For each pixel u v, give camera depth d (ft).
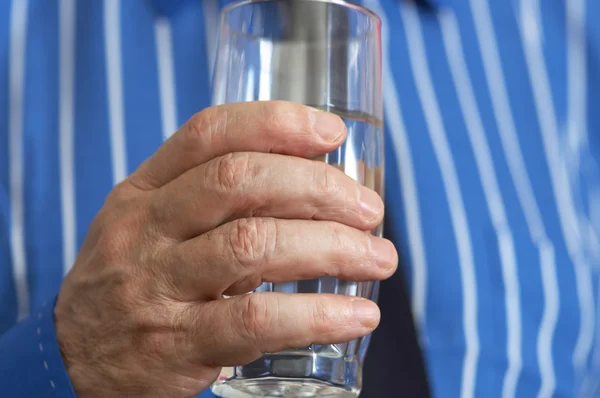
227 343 1.58
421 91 3.08
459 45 3.21
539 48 3.38
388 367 2.71
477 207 3.00
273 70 1.59
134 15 2.84
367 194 1.58
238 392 1.61
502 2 3.35
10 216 2.72
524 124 3.25
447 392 2.79
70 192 2.74
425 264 2.86
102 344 1.73
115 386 1.73
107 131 2.77
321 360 1.57
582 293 3.04
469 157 3.06
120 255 1.66
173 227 1.62
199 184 1.58
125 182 1.71
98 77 2.79
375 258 1.57
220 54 1.66
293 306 1.55
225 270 1.57
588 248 3.23
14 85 2.78
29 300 2.69
